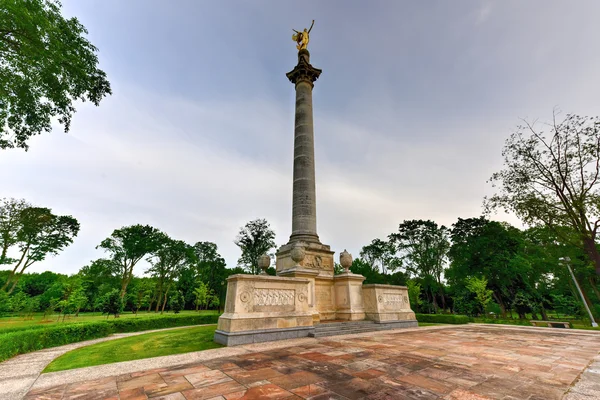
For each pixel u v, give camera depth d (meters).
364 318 17.16
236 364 7.52
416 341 11.62
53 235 48.75
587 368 7.12
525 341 11.98
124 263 55.50
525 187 23.53
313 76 24.41
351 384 5.71
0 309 35.75
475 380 5.99
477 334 14.55
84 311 50.47
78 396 5.27
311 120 22.66
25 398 5.22
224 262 62.25
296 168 21.08
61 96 15.12
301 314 13.15
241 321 11.22
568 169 21.66
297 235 19.22
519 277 39.25
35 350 12.20
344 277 17.70
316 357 8.34
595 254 20.41
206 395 5.14
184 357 8.66
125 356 9.29
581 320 38.53
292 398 4.96
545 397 4.99
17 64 13.00
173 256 59.09
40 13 12.45
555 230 23.03
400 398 4.93
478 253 40.94
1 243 43.28
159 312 54.91
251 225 46.88
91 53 15.48
